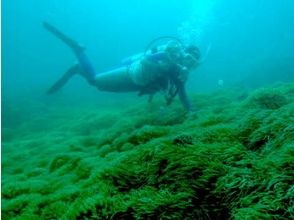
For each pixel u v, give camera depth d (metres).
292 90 10.46
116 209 2.81
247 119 3.98
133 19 84.94
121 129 10.70
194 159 3.07
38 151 12.08
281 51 39.50
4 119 22.95
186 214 2.65
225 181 2.66
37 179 6.67
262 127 3.47
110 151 7.34
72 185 4.94
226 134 3.84
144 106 17.42
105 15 95.00
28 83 49.75
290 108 3.66
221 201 2.66
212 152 3.15
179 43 11.41
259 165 2.61
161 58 10.95
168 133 6.59
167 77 11.16
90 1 93.88
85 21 85.12
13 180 7.25
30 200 4.70
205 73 38.25
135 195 2.97
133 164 3.60
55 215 3.73
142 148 4.01
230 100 13.65
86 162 6.24
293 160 2.43
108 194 3.20
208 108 10.25
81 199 3.35
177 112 10.95
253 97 7.56
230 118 6.23
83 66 17.12
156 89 11.65
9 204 4.66
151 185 3.16
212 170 2.86
